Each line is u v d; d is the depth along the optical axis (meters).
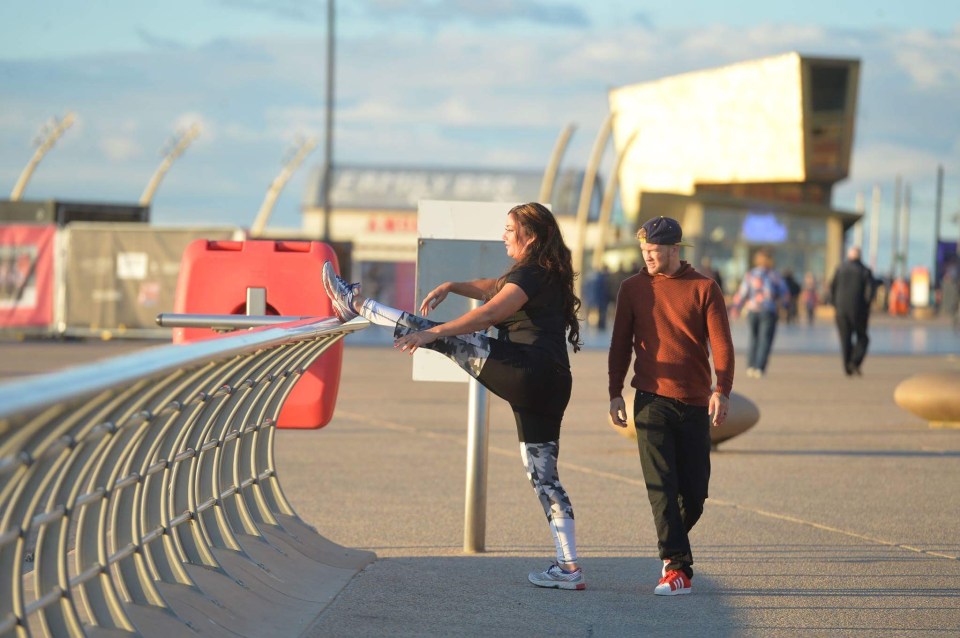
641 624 18.86
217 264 23.84
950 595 21.16
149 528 16.56
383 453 38.69
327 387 23.62
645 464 21.05
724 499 31.23
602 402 57.66
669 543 20.84
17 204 106.56
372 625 18.11
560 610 19.58
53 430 10.91
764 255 74.12
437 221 24.00
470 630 18.11
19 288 100.31
